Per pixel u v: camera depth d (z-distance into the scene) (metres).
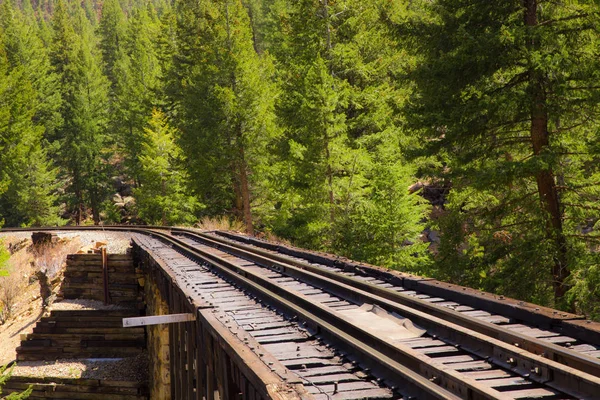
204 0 47.56
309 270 11.73
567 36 13.29
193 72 42.69
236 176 34.75
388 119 25.31
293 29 29.20
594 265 12.45
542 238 14.07
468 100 14.22
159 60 57.47
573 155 13.91
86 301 23.30
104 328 21.38
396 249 18.86
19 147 46.06
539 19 13.95
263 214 34.50
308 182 23.27
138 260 22.67
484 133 14.53
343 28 28.11
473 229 15.78
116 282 23.12
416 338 6.89
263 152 33.22
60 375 19.36
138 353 21.16
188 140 38.03
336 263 12.23
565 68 12.44
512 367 5.55
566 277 13.22
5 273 20.73
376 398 5.21
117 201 58.81
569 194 14.27
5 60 48.19
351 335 7.12
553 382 5.07
